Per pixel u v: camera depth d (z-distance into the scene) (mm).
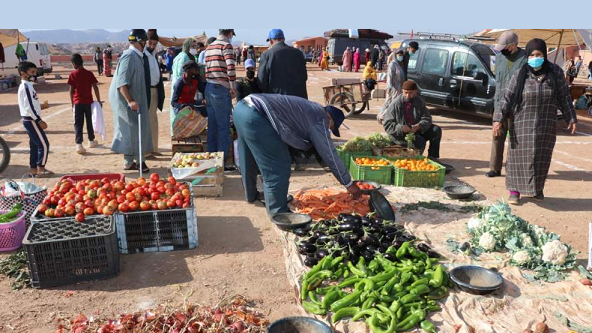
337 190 6688
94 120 9094
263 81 7895
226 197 6895
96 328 3504
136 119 7652
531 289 4145
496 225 4941
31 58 28844
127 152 7719
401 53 11219
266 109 5234
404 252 4438
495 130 6625
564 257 4453
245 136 5504
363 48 42844
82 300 4137
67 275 4383
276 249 5223
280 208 5691
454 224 5660
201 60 12672
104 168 8281
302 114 5254
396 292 3904
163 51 32969
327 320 3707
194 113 8492
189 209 5055
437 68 14211
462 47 13562
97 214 4898
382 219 5504
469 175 8352
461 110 13727
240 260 4945
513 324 3652
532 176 6523
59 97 19672
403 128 8289
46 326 3752
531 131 6355
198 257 5000
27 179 7590
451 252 4840
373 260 4336
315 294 4020
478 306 3852
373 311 3621
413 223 5621
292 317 3439
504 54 7516
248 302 4156
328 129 5391
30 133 7523
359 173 7391
